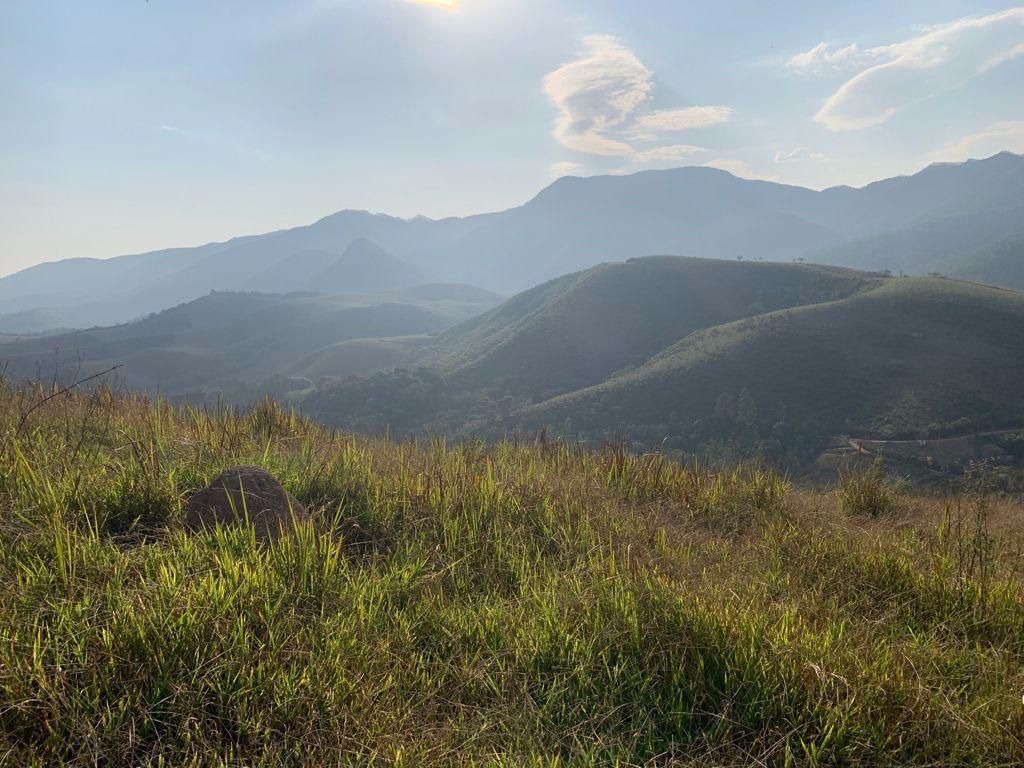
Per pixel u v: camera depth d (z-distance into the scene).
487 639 3.13
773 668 2.79
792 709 2.58
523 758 2.34
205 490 3.97
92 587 2.82
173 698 2.32
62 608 2.61
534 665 2.93
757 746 2.50
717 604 3.31
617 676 2.84
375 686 2.61
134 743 2.15
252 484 4.01
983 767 2.39
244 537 3.52
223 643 2.58
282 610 2.96
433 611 3.32
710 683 2.78
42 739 2.13
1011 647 3.40
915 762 2.44
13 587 2.76
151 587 2.84
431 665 2.93
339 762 2.17
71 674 2.32
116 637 2.48
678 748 2.48
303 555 3.38
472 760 2.26
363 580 3.46
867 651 3.05
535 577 3.81
